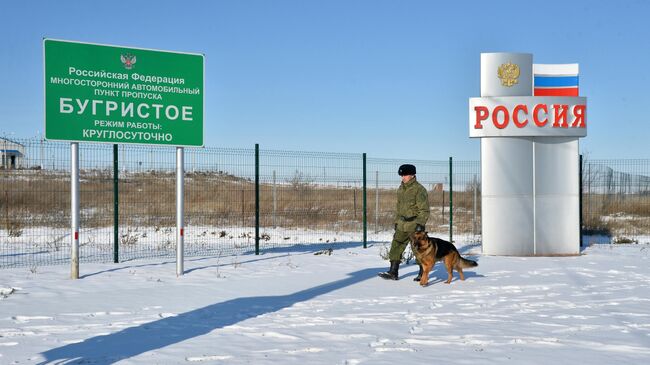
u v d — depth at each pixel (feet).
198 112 37.58
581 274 37.11
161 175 50.70
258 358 18.12
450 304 27.45
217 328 22.33
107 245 52.90
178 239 35.70
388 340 20.45
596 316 24.71
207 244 55.52
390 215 81.51
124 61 35.53
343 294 29.94
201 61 37.76
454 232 68.33
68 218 69.62
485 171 48.52
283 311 25.64
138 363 17.61
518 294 30.14
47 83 33.53
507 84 48.26
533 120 47.57
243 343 20.04
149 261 41.75
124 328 22.24
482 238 48.73
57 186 56.59
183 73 37.22
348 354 18.62
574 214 48.29
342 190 73.87
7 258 44.09
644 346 19.70
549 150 48.47
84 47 34.53
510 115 47.60
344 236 65.00
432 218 81.20
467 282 33.86
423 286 32.40
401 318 24.25
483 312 25.58
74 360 17.90
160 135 36.32
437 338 20.76
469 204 80.84
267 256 45.42
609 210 79.05
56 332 21.56
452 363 17.63
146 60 36.17
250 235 62.59
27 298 27.81
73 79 34.22
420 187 33.63
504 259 45.19
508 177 48.19
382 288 31.78
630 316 24.70
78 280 33.09
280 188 70.18
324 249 50.55
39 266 38.96
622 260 44.50
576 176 48.42
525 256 47.60
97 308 25.85
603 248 53.31
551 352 18.90
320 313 25.23
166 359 18.03
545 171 48.32
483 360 17.94
